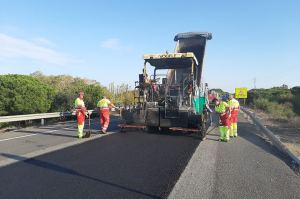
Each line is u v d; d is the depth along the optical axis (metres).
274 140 12.57
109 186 6.87
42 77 47.47
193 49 18.58
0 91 19.92
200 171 8.27
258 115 32.44
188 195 6.44
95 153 10.16
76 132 15.49
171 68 16.19
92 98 28.17
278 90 56.53
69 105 24.36
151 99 15.28
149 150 10.84
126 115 15.30
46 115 20.09
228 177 7.80
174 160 9.39
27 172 7.84
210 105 19.00
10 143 12.06
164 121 14.63
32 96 20.75
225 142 13.23
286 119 27.02
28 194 6.27
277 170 8.63
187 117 14.20
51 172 7.88
